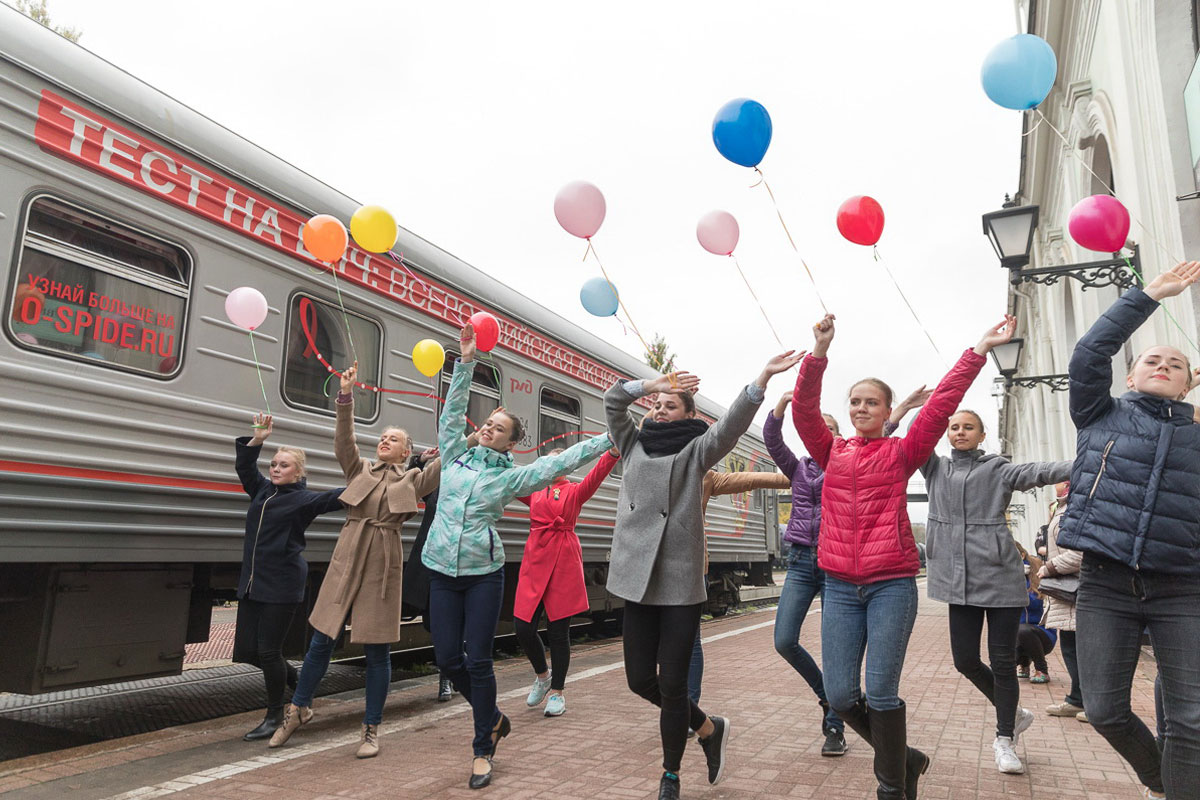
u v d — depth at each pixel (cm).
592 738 426
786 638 403
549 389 798
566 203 355
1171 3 593
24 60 363
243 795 325
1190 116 568
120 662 399
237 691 631
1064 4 891
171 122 432
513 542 704
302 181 518
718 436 297
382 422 570
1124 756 264
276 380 486
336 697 551
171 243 428
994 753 386
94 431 380
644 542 300
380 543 404
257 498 429
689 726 318
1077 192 980
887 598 277
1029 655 623
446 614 358
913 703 532
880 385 300
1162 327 607
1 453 341
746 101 314
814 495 421
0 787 333
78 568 385
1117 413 270
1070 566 483
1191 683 243
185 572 436
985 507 377
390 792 331
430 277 627
